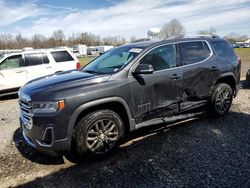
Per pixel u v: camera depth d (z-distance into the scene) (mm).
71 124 3447
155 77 4230
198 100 4969
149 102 4199
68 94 3436
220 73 5254
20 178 3412
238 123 5113
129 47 4684
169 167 3502
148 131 4816
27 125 3643
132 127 4055
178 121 5062
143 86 4090
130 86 3947
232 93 5648
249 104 6547
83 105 3500
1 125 5691
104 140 3764
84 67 4902
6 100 8930
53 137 3385
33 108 3465
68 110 3408
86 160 3787
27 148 4328
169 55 4551
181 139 4418
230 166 3449
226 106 5516
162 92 4348
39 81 4074
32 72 9414
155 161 3686
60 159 3873
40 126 3414
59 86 3578
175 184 3088
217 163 3547
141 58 4184
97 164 3686
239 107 6238
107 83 3750
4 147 4406
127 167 3561
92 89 3596
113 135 3855
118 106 3957
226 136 4477
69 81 3740
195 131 4750
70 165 3695
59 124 3379
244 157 3689
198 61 4938
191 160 3666
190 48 4906
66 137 3439
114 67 4211
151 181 3182
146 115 4211
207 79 5043
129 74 3986
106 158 3836
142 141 4391
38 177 3420
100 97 3631
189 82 4730
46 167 3670
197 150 3977
